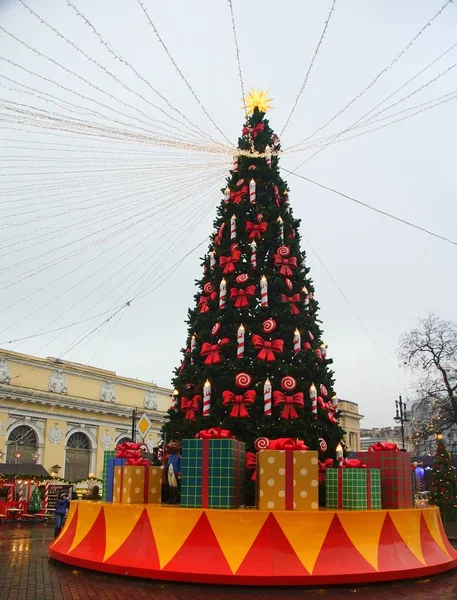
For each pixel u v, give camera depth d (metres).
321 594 7.79
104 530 9.47
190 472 9.24
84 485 29.20
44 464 40.31
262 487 9.07
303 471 9.14
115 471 10.77
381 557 8.73
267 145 13.05
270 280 12.00
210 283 12.42
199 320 12.16
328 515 8.73
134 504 9.98
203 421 11.08
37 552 12.66
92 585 8.25
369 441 73.69
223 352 11.63
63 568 9.65
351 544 8.66
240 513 8.60
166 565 8.41
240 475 9.73
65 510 16.12
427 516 10.03
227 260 12.20
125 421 46.88
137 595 7.61
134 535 9.02
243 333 11.20
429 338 31.11
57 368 42.19
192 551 8.46
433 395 31.14
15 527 22.48
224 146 10.90
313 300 12.77
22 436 39.72
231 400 10.91
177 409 11.93
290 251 12.32
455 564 9.96
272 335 11.75
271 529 8.51
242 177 13.02
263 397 10.92
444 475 20.31
